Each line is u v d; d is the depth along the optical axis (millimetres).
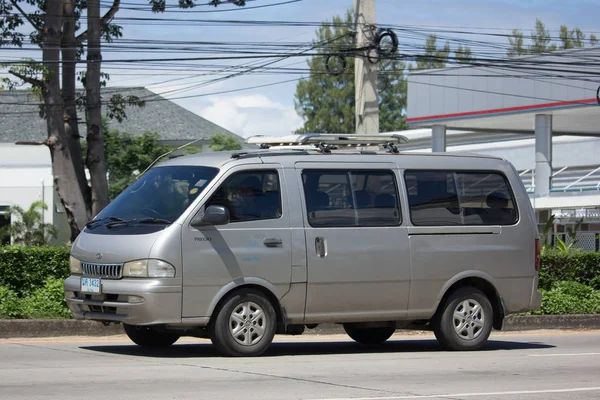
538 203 72562
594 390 17359
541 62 57531
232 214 21031
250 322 21141
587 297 35031
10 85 43469
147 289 20047
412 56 48156
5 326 26219
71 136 45656
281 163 21859
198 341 25891
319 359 21453
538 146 72500
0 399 15102
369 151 23391
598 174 78875
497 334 30922
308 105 148000
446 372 19562
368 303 22484
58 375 17984
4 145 100438
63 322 26828
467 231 23750
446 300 23641
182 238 20406
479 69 74125
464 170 24078
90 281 21047
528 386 17766
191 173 21578
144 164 92938
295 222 21625
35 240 79688
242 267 20891
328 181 22250
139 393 15828
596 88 67250
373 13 40656
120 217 21562
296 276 21484
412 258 22906
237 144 102812
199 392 16031
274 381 17531
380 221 22672
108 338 26703
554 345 26672
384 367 20141
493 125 80812
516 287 24406
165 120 108500
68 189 44656
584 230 71438
